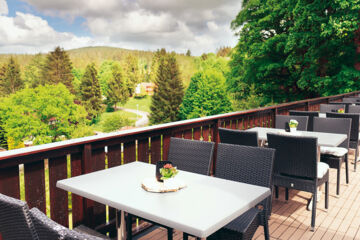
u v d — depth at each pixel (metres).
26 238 1.16
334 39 15.10
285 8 17.41
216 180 2.21
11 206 1.14
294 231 3.13
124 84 93.19
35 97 47.25
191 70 106.62
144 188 2.01
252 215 2.29
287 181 3.25
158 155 3.44
